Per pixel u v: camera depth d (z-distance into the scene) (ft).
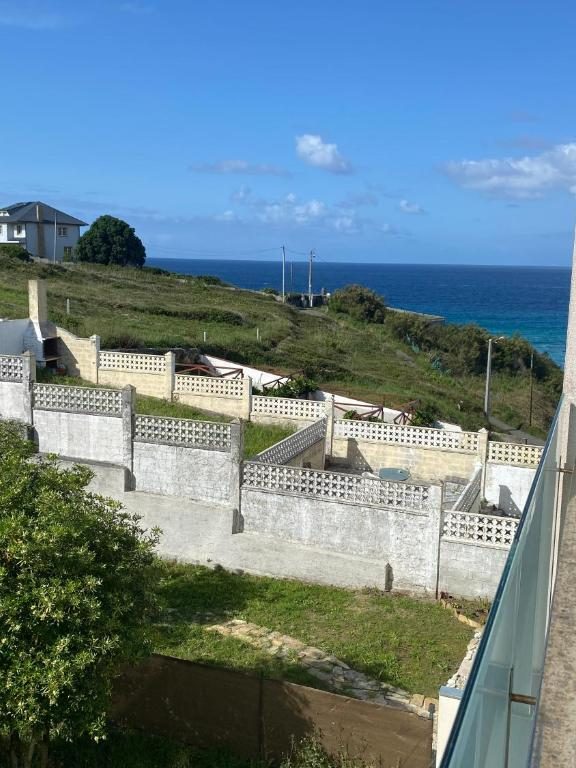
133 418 60.75
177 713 35.42
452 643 45.34
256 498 56.44
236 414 83.61
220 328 152.15
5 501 28.81
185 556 58.54
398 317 201.05
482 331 191.21
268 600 51.60
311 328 181.57
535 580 21.67
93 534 30.32
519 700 17.13
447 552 51.31
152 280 219.41
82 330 119.14
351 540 53.88
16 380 67.56
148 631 31.76
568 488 29.60
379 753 31.86
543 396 162.40
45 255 242.17
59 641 26.35
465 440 69.31
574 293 30.53
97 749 34.78
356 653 43.73
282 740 33.58
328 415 75.05
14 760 31.04
